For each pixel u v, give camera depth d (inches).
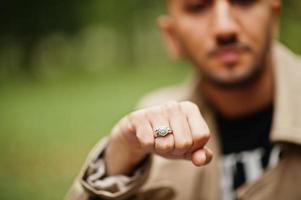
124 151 23.5
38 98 158.7
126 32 311.6
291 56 31.2
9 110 134.4
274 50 30.7
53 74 272.8
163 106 20.6
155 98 35.9
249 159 29.1
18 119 118.8
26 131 102.3
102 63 343.9
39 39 275.1
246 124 30.1
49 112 127.3
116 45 341.4
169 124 20.3
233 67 27.9
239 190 27.6
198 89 31.2
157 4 286.8
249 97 29.4
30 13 260.2
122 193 23.7
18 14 258.1
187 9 28.8
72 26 276.1
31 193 64.6
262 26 28.0
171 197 26.7
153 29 314.3
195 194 28.7
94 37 339.9
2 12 255.0
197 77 31.6
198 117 20.1
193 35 28.8
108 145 24.2
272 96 29.9
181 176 28.7
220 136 30.5
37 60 276.8
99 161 24.6
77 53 310.8
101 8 277.7
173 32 32.4
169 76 189.6
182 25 29.2
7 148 86.7
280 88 28.6
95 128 104.2
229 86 28.5
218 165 28.9
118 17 288.8
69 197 25.0
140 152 23.2
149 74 209.8
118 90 163.3
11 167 75.0
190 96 31.4
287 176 26.8
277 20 31.5
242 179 28.7
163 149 20.2
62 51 304.5
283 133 26.9
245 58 27.9
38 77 253.6
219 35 27.5
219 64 28.1
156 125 20.3
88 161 24.8
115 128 23.5
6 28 260.7
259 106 29.9
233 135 30.2
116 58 341.1
